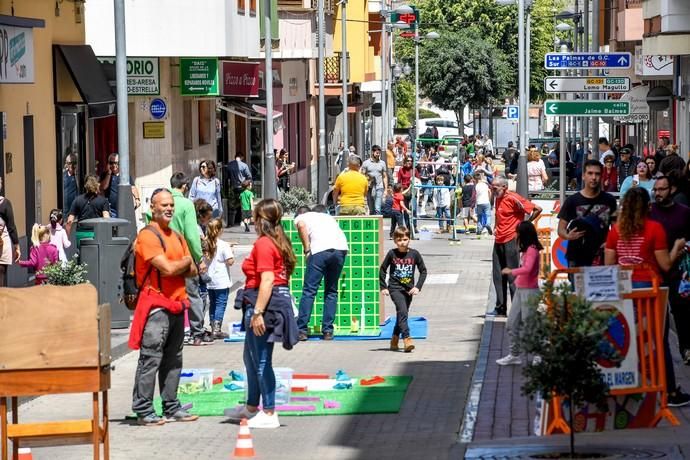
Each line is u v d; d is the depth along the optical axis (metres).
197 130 58.28
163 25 49.53
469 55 126.50
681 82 56.84
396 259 26.61
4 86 34.25
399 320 26.52
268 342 19.03
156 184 52.06
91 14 49.09
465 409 19.42
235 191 59.84
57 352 15.09
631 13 65.44
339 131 103.50
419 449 17.11
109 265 28.61
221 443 17.94
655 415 17.27
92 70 41.81
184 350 27.23
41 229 31.17
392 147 85.62
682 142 56.72
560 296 15.52
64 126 41.25
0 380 15.09
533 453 15.48
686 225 21.36
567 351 15.29
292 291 29.84
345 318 29.48
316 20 71.88
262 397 19.16
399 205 54.03
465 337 28.39
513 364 23.50
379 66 111.25
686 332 21.94
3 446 15.25
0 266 29.67
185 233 26.88
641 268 17.14
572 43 106.31
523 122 51.53
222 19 50.50
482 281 39.75
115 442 18.06
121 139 31.38
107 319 15.39
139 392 19.27
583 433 16.89
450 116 157.50
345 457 16.73
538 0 129.38
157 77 50.09
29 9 36.84
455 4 130.25
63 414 20.38
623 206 19.42
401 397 21.14
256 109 67.31
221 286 28.47
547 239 33.59
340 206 42.56
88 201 33.50
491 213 60.28
